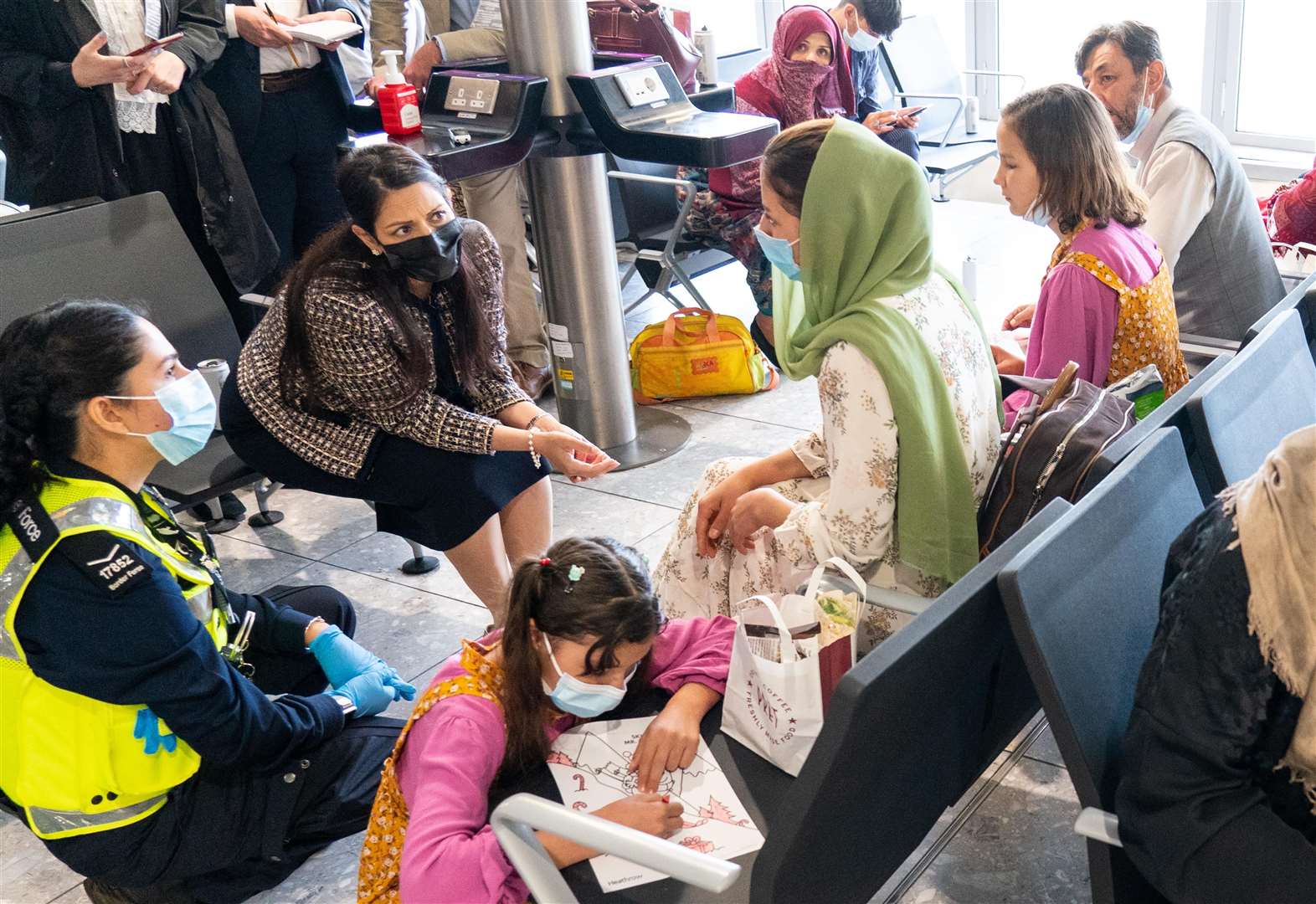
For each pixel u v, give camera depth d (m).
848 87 4.68
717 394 4.27
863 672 1.24
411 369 2.54
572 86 3.40
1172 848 1.28
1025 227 5.80
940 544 1.96
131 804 1.85
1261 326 2.19
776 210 2.03
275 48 3.54
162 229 3.32
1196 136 2.98
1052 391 2.08
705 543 2.30
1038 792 2.23
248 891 2.00
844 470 1.96
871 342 1.92
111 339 1.81
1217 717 1.25
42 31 3.29
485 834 1.48
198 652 1.79
